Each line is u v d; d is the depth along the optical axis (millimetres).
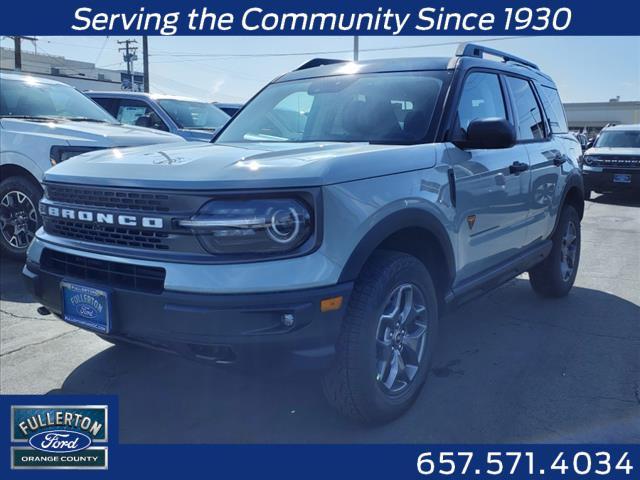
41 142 5773
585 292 5855
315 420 3285
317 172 2711
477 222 3779
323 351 2721
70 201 3121
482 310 5223
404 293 3195
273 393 3588
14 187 5898
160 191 2727
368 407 2996
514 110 4562
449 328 4742
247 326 2580
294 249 2664
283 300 2600
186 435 3143
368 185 2902
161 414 3346
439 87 3855
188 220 2662
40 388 3613
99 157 3350
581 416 3338
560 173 5129
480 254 3898
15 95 6668
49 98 6969
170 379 3762
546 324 4855
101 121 7004
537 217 4734
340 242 2734
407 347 3270
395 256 3074
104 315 2850
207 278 2604
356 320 2852
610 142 14797
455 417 3309
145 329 2750
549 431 3188
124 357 4062
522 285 6105
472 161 3709
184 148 3482
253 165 2779
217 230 2625
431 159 3359
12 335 4410
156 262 2713
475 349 4293
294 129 4133
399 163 3127
